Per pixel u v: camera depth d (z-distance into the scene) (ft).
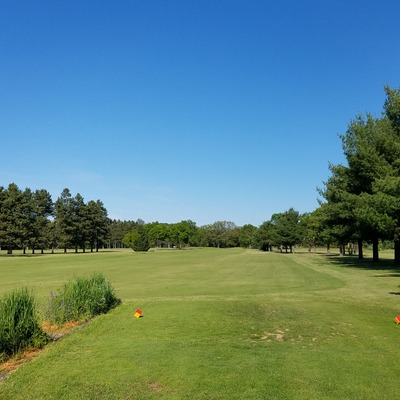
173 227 470.80
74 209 339.57
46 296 54.19
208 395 18.94
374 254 131.64
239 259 180.24
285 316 38.29
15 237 272.10
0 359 24.29
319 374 21.67
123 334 30.86
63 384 20.36
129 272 108.47
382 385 20.18
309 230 266.98
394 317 37.86
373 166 93.71
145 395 19.01
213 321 35.55
